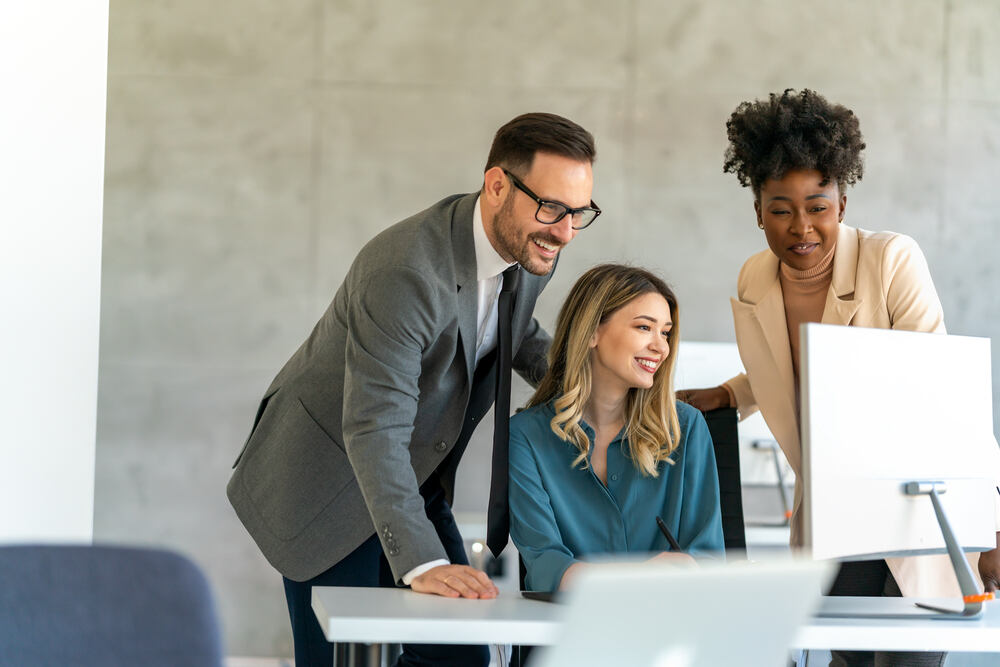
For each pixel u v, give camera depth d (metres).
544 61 4.63
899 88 4.65
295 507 2.17
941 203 4.64
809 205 2.29
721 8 4.65
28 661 1.15
